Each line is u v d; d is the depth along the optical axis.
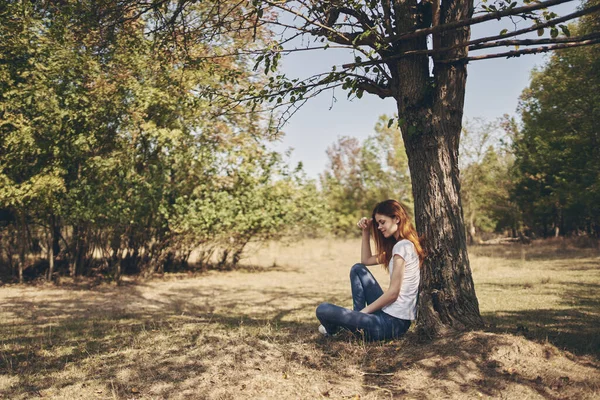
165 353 4.76
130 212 12.66
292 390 3.58
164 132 12.39
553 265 14.60
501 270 13.83
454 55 4.84
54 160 11.97
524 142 24.77
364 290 5.04
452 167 4.89
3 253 14.38
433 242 4.77
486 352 3.92
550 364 3.77
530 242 26.89
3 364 4.73
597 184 17.30
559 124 18.61
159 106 12.62
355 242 30.45
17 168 12.02
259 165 15.41
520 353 3.89
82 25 6.49
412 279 4.62
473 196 28.56
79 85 11.98
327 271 16.14
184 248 15.44
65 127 11.86
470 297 4.71
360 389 3.60
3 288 12.19
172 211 14.00
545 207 25.19
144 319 7.50
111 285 12.78
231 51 6.81
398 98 5.07
